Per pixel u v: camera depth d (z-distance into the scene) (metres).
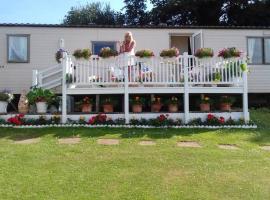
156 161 8.39
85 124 12.37
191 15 32.62
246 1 31.17
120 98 13.57
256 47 18.03
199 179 7.28
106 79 12.84
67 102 13.20
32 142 10.20
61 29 17.16
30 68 16.97
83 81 12.80
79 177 7.25
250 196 6.50
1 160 8.23
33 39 17.03
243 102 13.12
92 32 17.25
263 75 18.00
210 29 17.77
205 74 13.05
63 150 9.22
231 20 32.53
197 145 10.13
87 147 9.58
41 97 12.77
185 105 12.90
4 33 16.91
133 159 8.52
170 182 7.09
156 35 17.52
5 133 11.33
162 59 12.91
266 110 16.95
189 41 18.20
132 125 12.39
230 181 7.21
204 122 12.66
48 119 12.51
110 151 9.20
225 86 13.34
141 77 12.81
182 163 8.29
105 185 6.86
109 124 12.38
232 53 13.08
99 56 12.82
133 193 6.51
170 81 12.90
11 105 16.17
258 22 31.28
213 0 30.83
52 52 17.06
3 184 6.79
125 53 12.80
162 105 13.34
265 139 11.08
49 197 6.26
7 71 16.89
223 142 10.62
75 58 12.81
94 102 13.62
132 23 36.06
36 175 7.31
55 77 15.53
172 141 10.49
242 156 9.02
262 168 8.08
